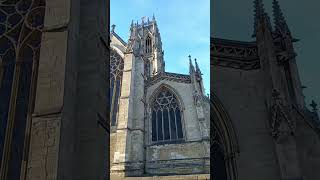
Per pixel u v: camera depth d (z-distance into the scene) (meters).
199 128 61.72
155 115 65.88
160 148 60.19
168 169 57.06
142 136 60.62
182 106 65.38
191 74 68.12
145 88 67.81
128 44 70.62
